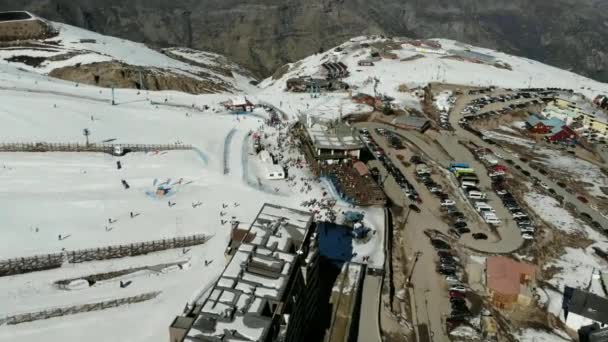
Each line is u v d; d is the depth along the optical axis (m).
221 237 95.06
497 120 178.50
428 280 91.12
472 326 80.56
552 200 124.06
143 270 86.44
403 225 107.88
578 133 173.75
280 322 60.78
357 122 167.62
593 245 105.81
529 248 102.62
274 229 73.44
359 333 76.62
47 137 121.81
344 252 93.56
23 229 91.25
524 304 85.44
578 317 80.50
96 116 139.62
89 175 111.88
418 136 158.75
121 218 98.25
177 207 103.88
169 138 133.88
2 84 155.00
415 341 76.81
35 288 80.00
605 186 134.50
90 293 80.25
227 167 122.75
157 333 72.31
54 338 70.69
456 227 108.50
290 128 154.00
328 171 123.69
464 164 135.50
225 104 171.62
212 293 60.41
